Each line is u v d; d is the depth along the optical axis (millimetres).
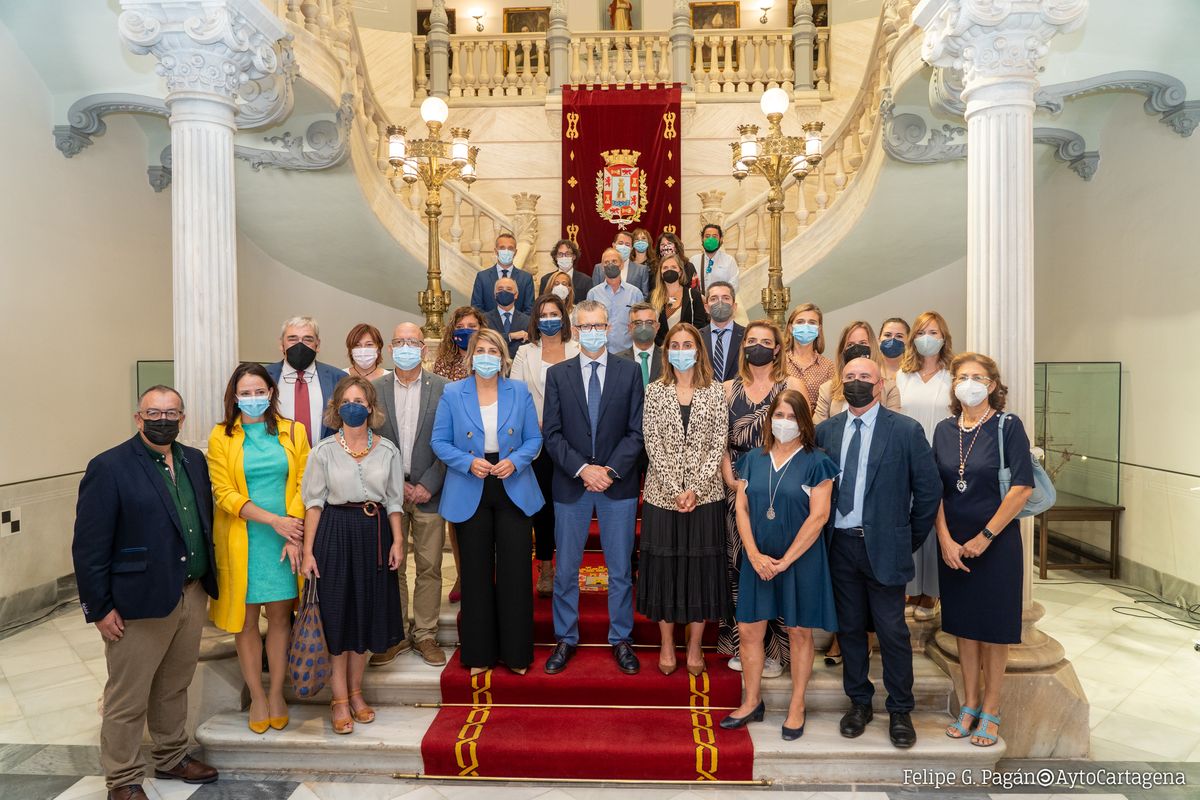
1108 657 4523
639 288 5770
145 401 2902
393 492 3326
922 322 3691
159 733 3203
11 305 5152
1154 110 5242
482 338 3508
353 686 3430
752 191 8969
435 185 5777
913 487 3189
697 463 3375
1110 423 6094
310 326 3660
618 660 3631
